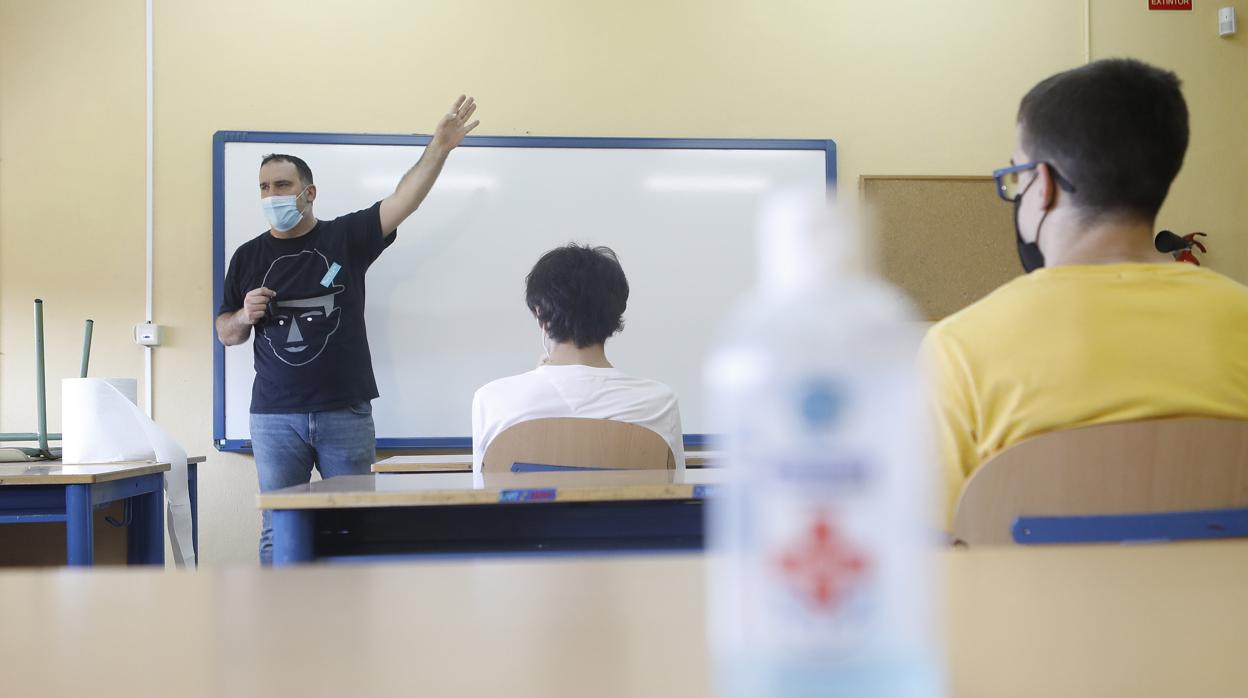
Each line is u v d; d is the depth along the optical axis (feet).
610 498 4.32
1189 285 3.39
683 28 12.79
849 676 0.98
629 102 12.69
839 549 0.99
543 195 12.52
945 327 3.51
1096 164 3.62
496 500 4.27
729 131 12.78
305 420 11.20
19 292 12.19
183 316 12.25
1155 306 3.31
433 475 5.75
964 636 1.36
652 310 12.56
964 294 12.74
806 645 0.99
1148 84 3.63
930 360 3.47
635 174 12.60
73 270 12.23
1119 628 1.39
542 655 1.30
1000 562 1.92
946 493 3.35
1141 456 2.93
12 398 12.14
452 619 1.53
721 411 1.08
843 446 0.99
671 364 12.55
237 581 1.88
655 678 1.18
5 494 7.06
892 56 12.98
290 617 1.56
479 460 6.00
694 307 12.58
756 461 1.02
